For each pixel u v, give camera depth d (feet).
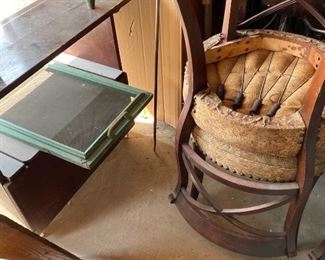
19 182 3.86
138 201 4.74
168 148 5.31
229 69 3.73
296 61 3.69
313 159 3.07
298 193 3.30
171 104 5.30
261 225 4.39
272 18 4.79
